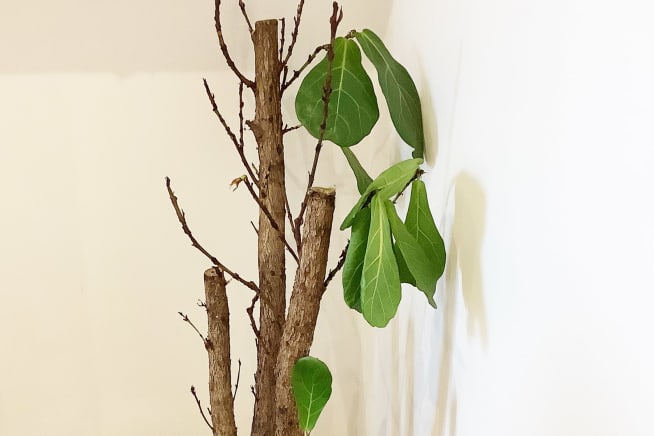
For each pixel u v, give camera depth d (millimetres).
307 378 1518
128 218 2053
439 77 1604
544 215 1245
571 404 1207
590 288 1158
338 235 2174
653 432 1070
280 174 1706
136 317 2137
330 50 1561
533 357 1289
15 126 1935
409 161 1486
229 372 1684
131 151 2002
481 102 1420
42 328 2100
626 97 1087
